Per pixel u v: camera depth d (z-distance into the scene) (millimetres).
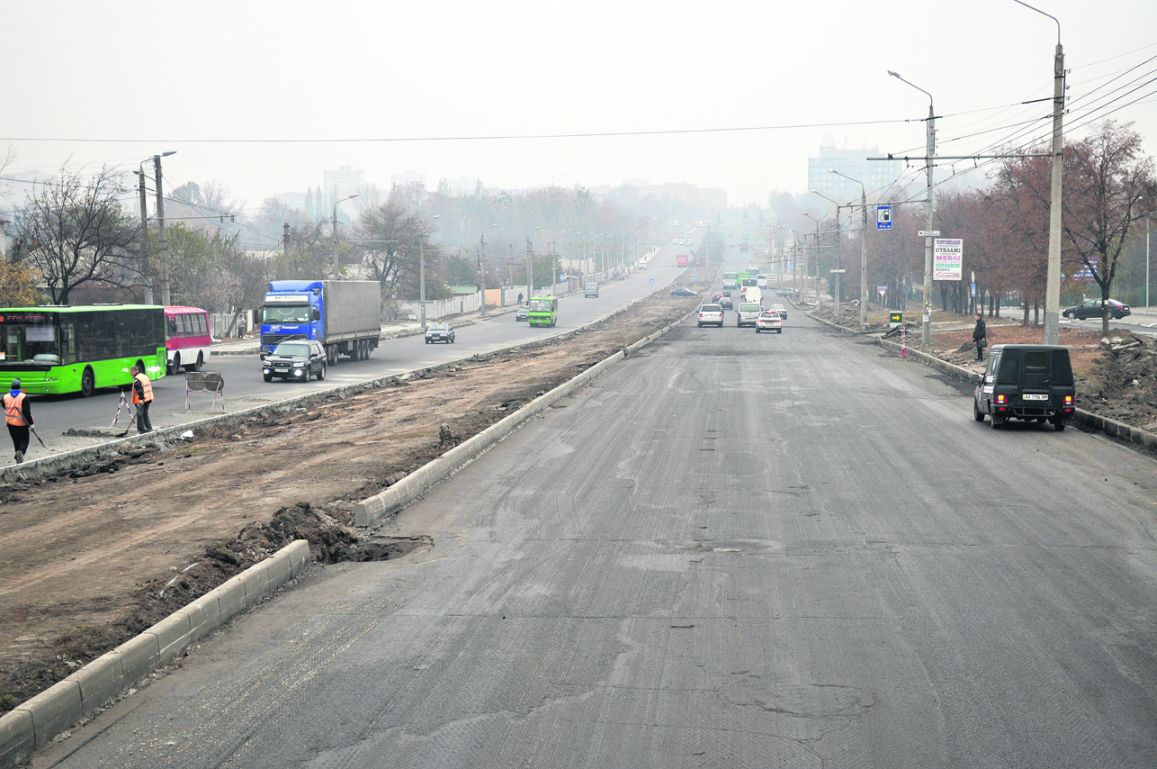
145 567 12828
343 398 39594
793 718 8055
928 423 26812
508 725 7984
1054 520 15367
